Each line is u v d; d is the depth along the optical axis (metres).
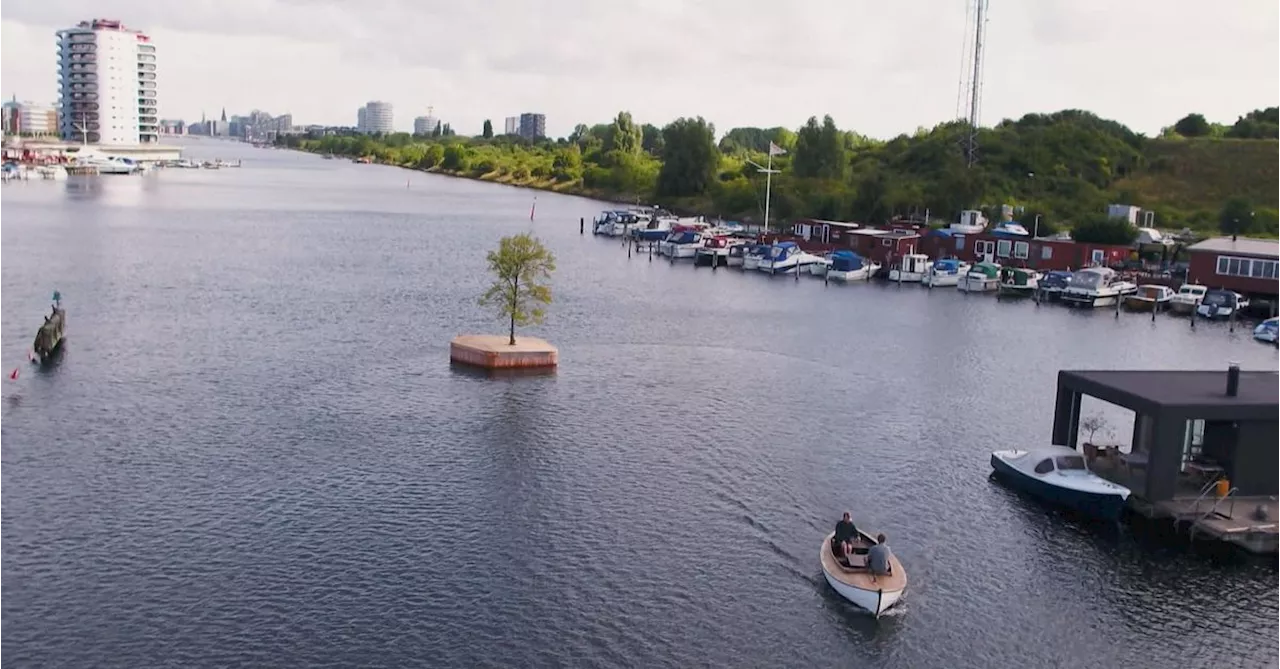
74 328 96.56
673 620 45.16
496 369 86.19
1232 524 53.09
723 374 88.44
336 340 95.75
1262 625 46.44
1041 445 70.25
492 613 45.09
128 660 40.50
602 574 49.03
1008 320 122.94
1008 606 47.44
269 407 73.25
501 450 65.69
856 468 64.75
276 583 46.94
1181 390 58.28
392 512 55.19
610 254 179.25
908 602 47.47
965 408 79.81
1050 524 56.38
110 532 51.47
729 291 140.62
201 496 56.44
